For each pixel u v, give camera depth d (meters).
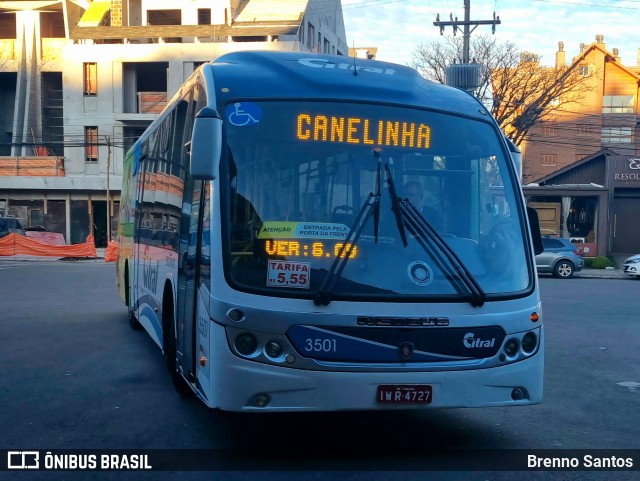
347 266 5.81
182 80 42.81
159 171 9.49
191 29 42.88
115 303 17.80
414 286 5.86
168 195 8.58
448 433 7.12
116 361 10.52
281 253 5.79
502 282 6.19
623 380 9.84
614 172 39.88
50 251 36.12
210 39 43.62
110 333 13.06
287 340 5.62
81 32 43.84
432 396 5.79
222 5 44.62
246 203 5.90
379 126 6.27
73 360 10.60
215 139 5.75
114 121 43.69
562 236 38.53
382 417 7.68
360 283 5.79
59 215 45.28
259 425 7.30
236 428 7.19
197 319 6.31
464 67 8.34
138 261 11.61
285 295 5.68
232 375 5.62
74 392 8.64
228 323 5.65
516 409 8.13
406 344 5.75
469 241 6.23
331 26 52.16
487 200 6.43
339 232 5.91
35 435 6.91
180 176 7.71
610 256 37.84
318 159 6.09
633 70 58.12
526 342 6.17
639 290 24.03
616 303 19.61
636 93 53.25
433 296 5.87
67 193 44.97
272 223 5.86
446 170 6.34
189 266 6.79
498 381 6.00
